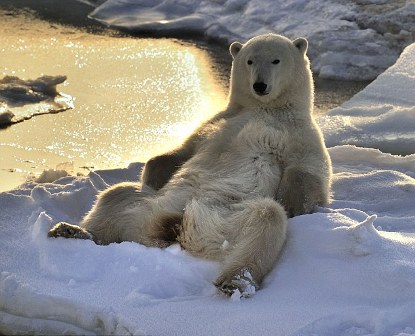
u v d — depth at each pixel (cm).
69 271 961
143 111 1745
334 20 2200
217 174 1063
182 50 2206
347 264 927
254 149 1077
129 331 845
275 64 1145
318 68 2062
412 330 810
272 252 927
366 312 836
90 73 1984
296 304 877
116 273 954
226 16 2388
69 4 2625
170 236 1021
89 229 1049
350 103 1730
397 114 1594
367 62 2045
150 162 1139
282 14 2297
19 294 916
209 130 1148
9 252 1016
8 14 2484
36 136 1606
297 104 1163
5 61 2047
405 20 2138
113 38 2298
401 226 1084
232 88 1211
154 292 923
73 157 1511
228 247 949
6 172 1427
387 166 1381
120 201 1062
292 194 1038
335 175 1298
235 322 844
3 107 1720
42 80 1853
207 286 938
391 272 892
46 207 1151
